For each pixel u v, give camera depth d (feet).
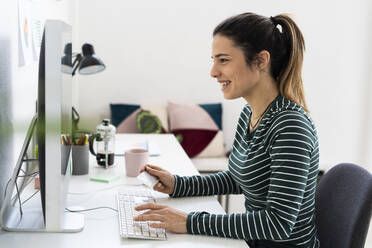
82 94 10.59
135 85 10.75
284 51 3.55
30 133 3.62
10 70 4.10
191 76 10.87
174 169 5.15
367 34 10.19
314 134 3.44
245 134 3.83
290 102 3.51
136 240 3.14
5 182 3.84
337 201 4.00
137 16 10.51
